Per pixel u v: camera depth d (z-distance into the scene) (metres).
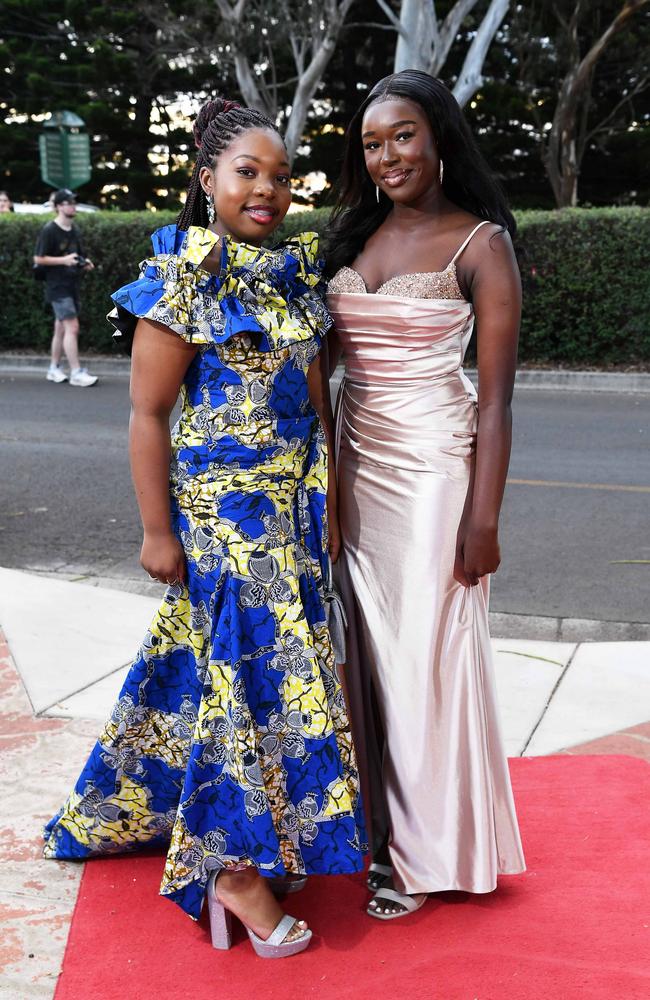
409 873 2.43
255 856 2.24
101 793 2.58
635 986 2.14
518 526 6.05
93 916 2.46
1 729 3.42
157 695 2.48
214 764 2.29
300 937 2.31
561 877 2.60
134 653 4.10
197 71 26.94
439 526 2.40
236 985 2.21
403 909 2.45
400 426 2.42
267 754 2.32
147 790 2.58
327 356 2.48
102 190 29.56
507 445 2.36
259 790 2.25
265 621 2.29
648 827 2.84
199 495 2.30
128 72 26.94
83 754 3.25
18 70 27.55
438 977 2.19
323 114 27.14
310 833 2.34
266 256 2.23
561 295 11.95
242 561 2.27
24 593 4.76
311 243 2.36
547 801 2.99
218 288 2.21
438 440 2.40
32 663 3.97
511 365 2.36
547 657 4.09
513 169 27.33
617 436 8.76
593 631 4.48
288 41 21.28
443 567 2.40
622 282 11.75
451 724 2.43
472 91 14.41
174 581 2.36
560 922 2.40
